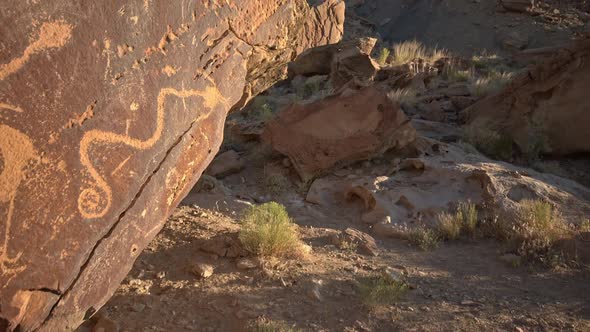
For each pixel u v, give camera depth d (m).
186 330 3.92
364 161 7.71
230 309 4.14
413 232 5.82
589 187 7.96
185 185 2.99
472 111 10.20
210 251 4.96
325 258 5.10
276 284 4.50
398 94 11.49
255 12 3.50
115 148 2.49
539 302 4.43
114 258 2.56
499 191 6.33
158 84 2.70
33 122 2.17
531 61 16.47
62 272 2.30
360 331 3.92
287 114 7.86
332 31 4.90
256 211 5.37
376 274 4.80
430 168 6.98
